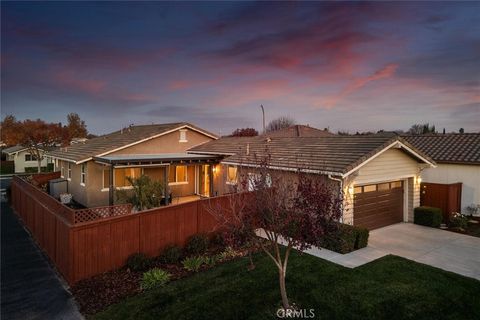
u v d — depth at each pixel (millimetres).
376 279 8164
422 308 6715
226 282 8047
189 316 6477
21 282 8633
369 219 13242
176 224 10641
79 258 8484
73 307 7184
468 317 6422
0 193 25797
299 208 5984
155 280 8109
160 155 20891
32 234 13695
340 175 11180
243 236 6418
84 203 19469
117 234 9227
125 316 6609
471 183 15398
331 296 7195
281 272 6363
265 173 7609
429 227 13891
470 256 10164
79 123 61500
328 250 10609
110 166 16984
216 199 11781
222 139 24859
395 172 13859
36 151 43812
